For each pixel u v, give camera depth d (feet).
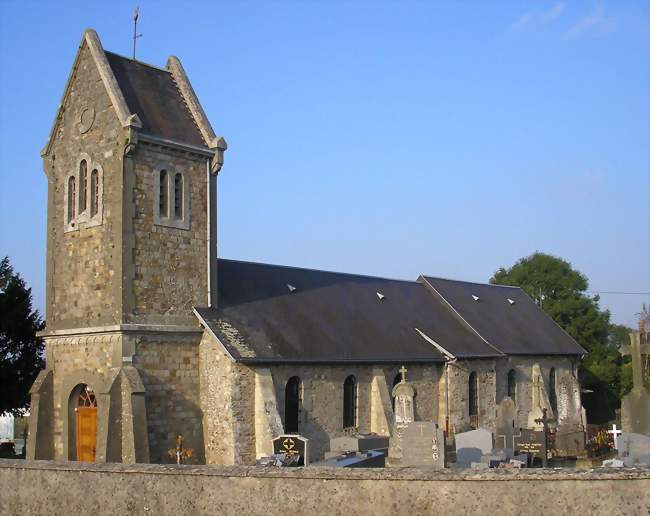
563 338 175.11
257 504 48.11
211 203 107.24
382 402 117.29
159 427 96.12
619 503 43.47
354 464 92.38
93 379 96.68
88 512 51.13
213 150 107.34
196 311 102.42
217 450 98.58
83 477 51.65
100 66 100.53
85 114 102.32
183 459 96.53
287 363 103.76
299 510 47.44
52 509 52.01
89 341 97.81
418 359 125.39
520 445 112.16
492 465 91.81
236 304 109.81
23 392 131.44
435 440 88.63
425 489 46.16
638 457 82.69
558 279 228.84
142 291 96.99
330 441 108.27
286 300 119.03
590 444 124.57
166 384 97.76
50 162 106.63
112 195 97.50
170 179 102.27
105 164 99.04
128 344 94.17
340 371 113.29
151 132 100.22
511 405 119.03
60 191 104.94
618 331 264.93
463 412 132.87
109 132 98.78
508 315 169.37
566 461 115.85
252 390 99.60
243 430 97.76
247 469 49.03
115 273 95.71
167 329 98.07
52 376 102.73
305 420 107.04
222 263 117.29
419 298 152.05
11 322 129.39
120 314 94.27
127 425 91.20
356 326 124.16
